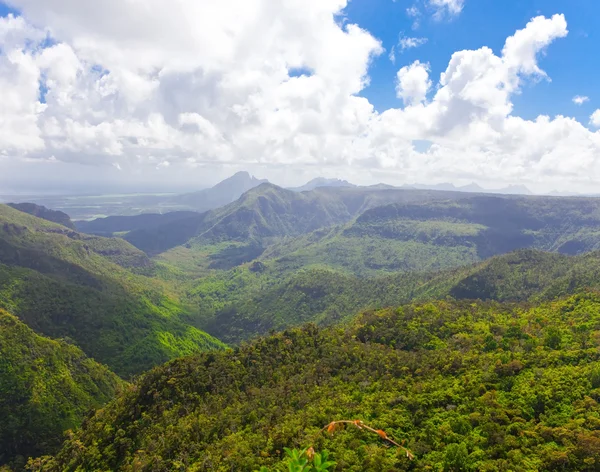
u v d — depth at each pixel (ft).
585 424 175.73
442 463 165.89
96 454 232.94
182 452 208.44
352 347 301.63
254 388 263.08
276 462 177.06
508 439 173.78
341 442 187.11
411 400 216.54
